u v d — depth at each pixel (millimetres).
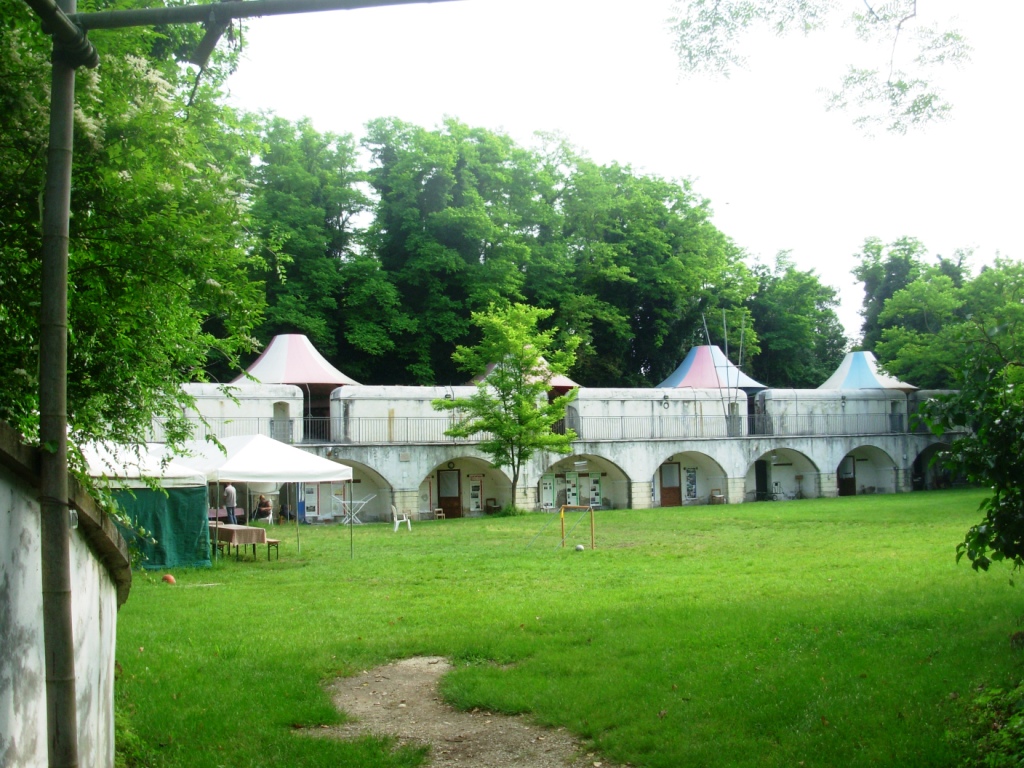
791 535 24609
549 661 9555
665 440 42125
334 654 10297
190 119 10203
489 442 36062
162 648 10664
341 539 26250
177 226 7004
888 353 48875
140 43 8133
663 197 53250
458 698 8430
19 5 6281
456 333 44969
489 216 45938
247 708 8227
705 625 10953
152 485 8836
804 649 9430
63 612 4523
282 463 21141
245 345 8672
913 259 58969
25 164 6738
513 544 23984
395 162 47406
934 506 34188
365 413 36438
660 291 51406
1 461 4453
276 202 42875
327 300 43094
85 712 5668
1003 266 45469
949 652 8773
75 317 6961
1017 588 12500
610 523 30500
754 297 59344
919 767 6109
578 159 51969
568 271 50375
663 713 7605
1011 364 8008
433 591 15461
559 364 36562
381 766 6797
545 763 6871
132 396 7742
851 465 48969
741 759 6520
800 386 61188
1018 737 6184
